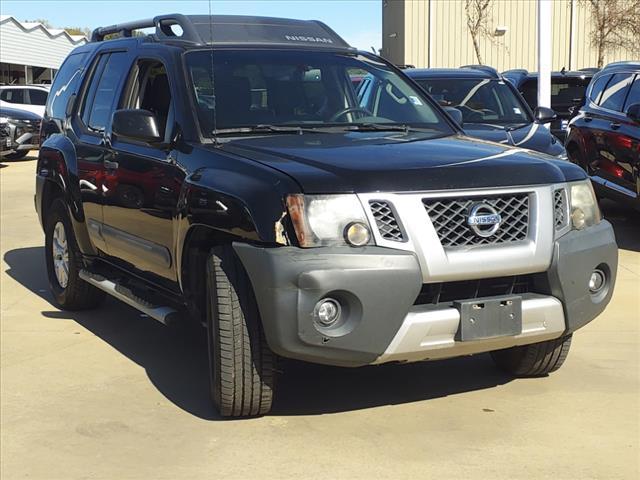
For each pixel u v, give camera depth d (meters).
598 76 10.46
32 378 4.94
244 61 5.14
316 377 4.89
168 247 4.68
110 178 5.39
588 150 9.86
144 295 5.17
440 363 5.14
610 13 27.36
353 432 4.09
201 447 3.92
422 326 3.74
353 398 4.55
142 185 4.94
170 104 4.93
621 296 6.71
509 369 4.87
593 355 5.27
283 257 3.63
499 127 8.49
